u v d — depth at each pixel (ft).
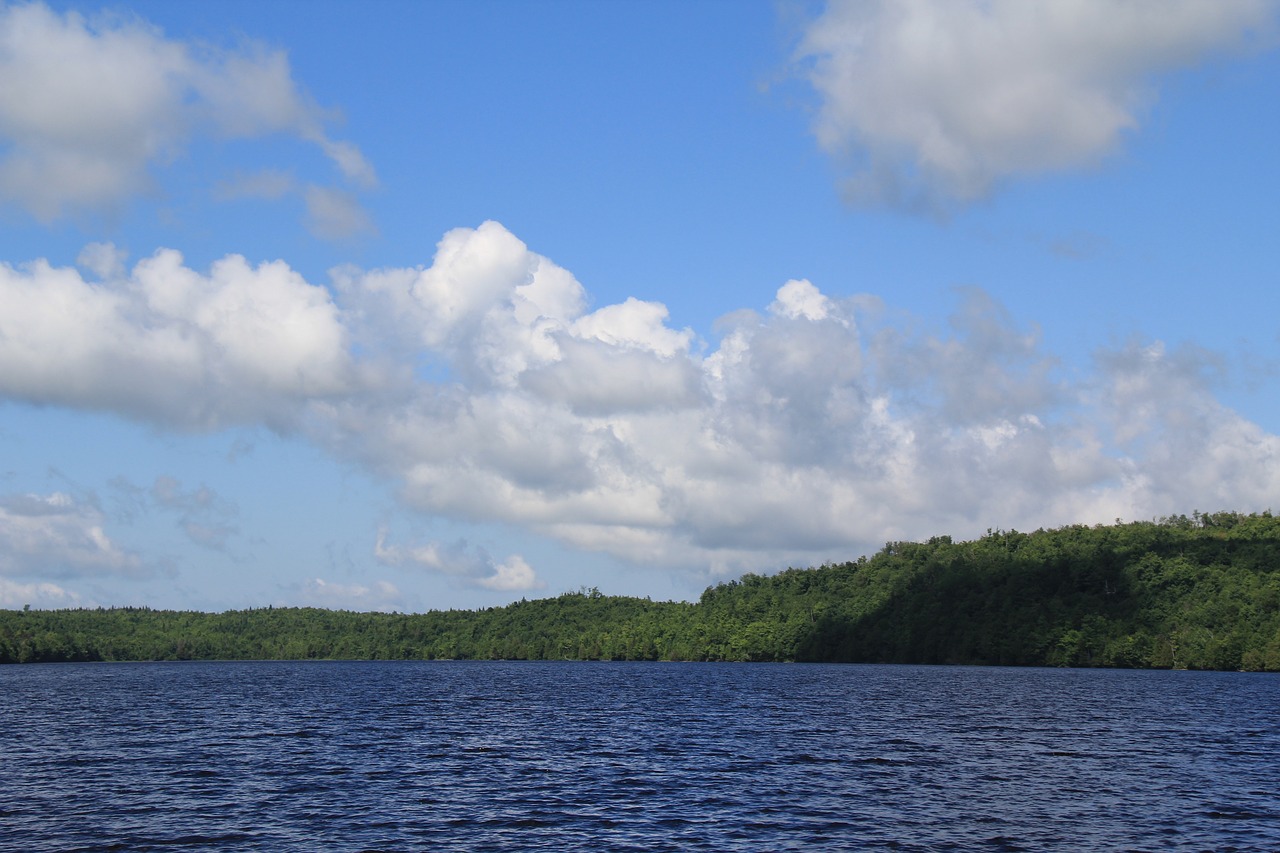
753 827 162.09
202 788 197.06
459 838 154.61
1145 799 186.09
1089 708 394.11
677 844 151.02
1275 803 183.01
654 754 248.52
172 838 154.40
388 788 197.26
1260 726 321.73
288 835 156.46
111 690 554.05
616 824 164.14
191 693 524.52
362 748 261.85
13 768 223.71
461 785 200.75
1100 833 158.51
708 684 620.90
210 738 286.05
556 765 228.63
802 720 342.23
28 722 338.13
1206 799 186.29
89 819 167.53
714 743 272.31
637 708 404.77
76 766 226.99
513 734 297.94
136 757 242.99
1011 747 262.26
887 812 173.47
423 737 289.74
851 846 150.00
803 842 152.35
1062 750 256.11
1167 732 301.22
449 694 520.01
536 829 160.56
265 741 278.46
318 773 216.74
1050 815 171.42
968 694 488.44
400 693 530.68
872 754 247.50
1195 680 627.05
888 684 593.42
